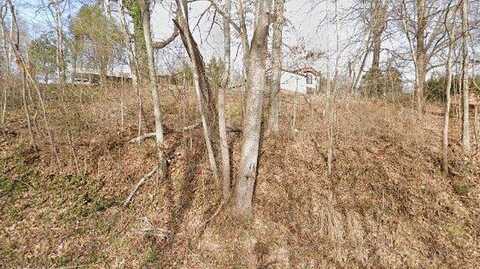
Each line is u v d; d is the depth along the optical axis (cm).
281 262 552
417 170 736
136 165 769
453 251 554
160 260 554
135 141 830
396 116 1018
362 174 728
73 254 550
